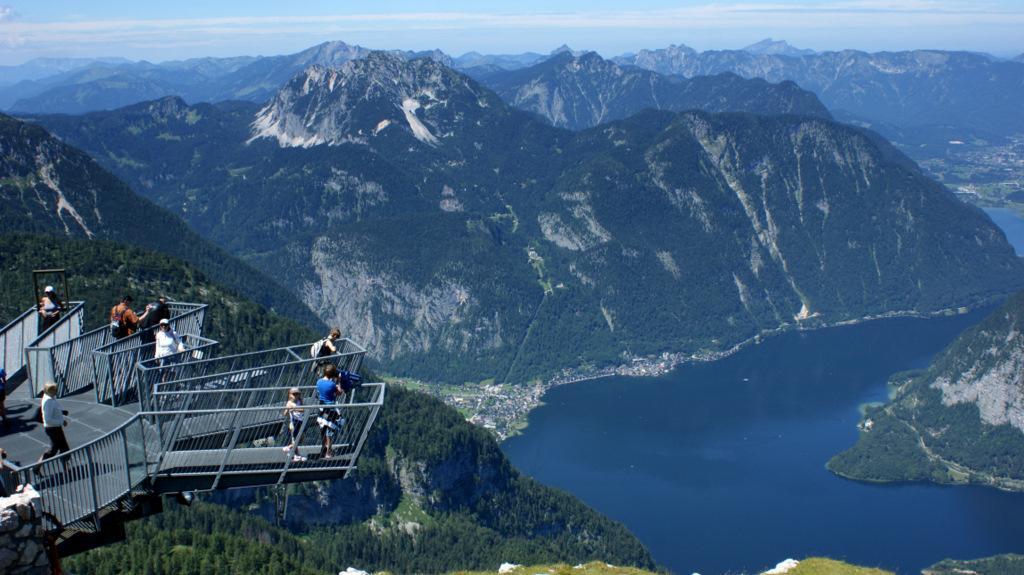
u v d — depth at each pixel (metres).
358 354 42.50
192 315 50.38
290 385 41.78
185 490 34.00
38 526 27.62
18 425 37.22
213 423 36.31
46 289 49.25
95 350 42.06
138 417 32.03
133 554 118.75
